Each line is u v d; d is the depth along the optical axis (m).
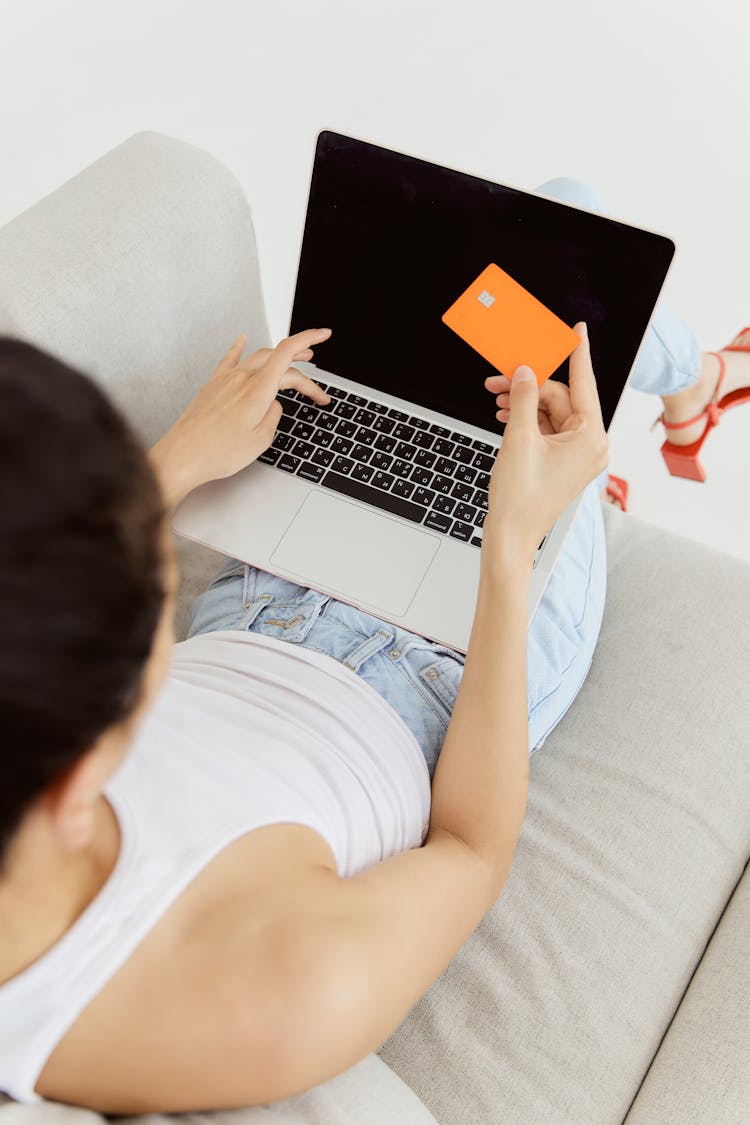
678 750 1.02
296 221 2.09
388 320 1.06
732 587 1.13
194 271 1.11
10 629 0.32
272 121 2.21
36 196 2.15
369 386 1.10
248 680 0.84
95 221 1.04
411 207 1.00
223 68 2.30
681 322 1.45
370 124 2.16
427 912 0.67
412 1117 0.70
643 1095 0.84
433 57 2.25
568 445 0.87
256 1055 0.54
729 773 1.01
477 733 0.79
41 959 0.53
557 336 1.00
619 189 2.04
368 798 0.76
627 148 2.09
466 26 2.29
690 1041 0.86
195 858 0.58
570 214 0.96
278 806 0.65
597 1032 0.88
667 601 1.13
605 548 1.15
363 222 1.02
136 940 0.54
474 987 0.91
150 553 0.37
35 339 0.98
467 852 0.75
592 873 0.96
